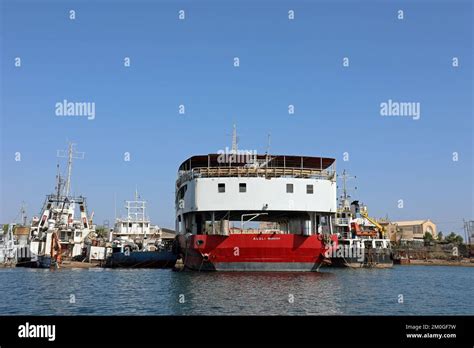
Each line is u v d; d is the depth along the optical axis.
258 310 32.50
